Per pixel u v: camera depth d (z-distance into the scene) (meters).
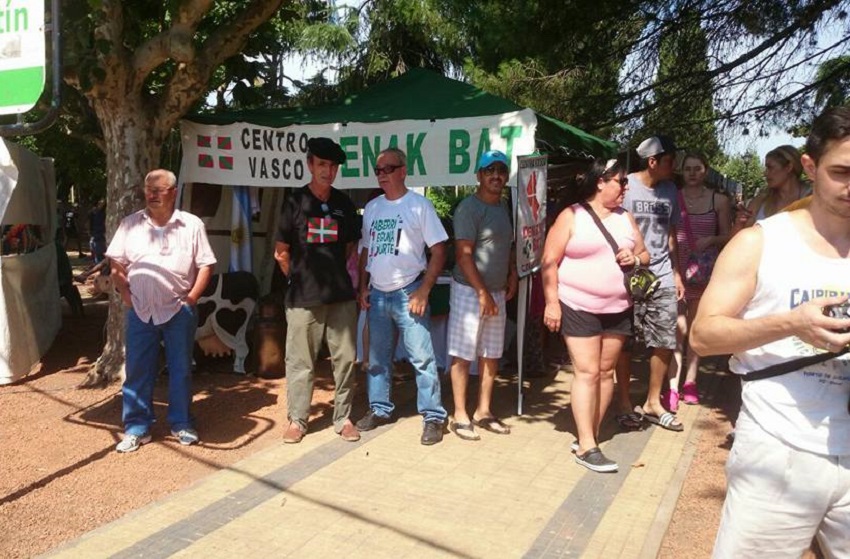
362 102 7.52
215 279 7.12
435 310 7.09
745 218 5.60
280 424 5.65
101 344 8.65
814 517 2.21
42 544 3.65
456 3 18.03
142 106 6.44
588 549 3.68
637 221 5.52
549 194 9.07
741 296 2.27
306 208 5.06
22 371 6.86
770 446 2.21
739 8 10.11
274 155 6.98
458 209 5.25
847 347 2.00
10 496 4.22
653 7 10.36
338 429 5.36
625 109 11.63
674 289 5.61
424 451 5.07
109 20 5.98
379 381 5.50
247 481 4.46
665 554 3.68
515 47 10.41
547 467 4.80
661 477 4.66
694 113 11.39
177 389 5.19
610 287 4.73
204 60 6.43
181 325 5.12
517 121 6.14
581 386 4.81
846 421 2.16
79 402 6.12
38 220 8.28
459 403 5.42
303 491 4.33
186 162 7.19
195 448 5.09
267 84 13.55
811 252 2.21
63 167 15.83
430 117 6.47
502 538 3.78
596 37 10.48
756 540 2.25
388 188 5.25
